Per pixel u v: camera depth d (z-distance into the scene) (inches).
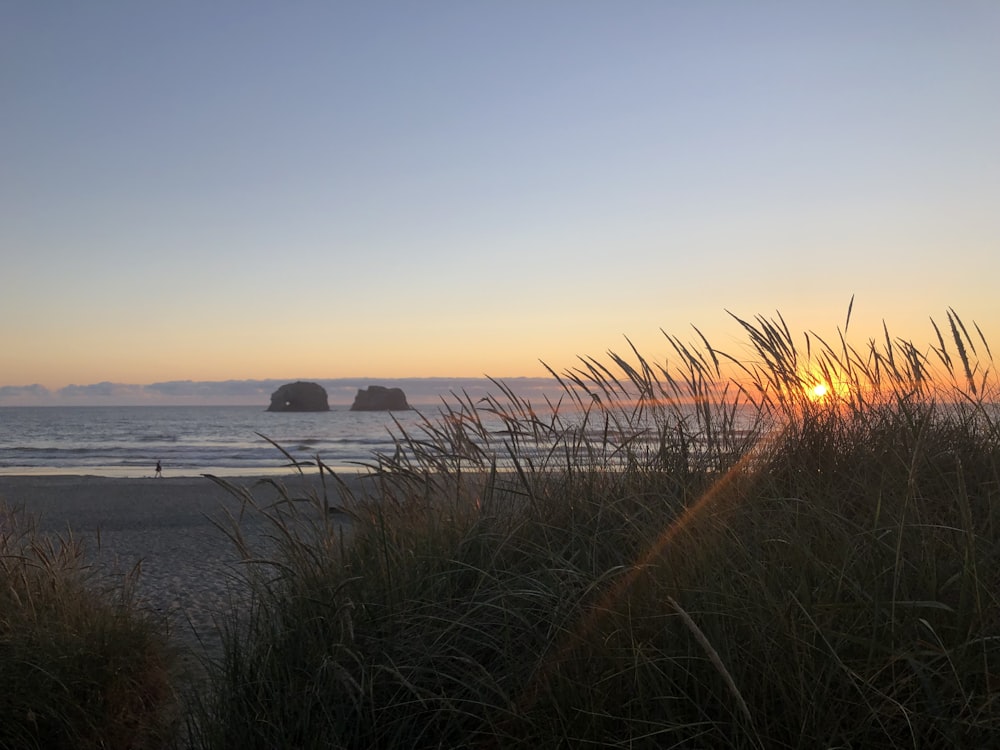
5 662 131.1
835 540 105.5
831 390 166.2
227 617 146.7
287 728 109.8
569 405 158.2
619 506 134.0
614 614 103.9
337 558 142.2
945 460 147.0
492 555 129.6
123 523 479.5
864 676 88.7
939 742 85.7
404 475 157.1
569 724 97.6
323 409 5354.3
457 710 104.5
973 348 146.4
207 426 3024.1
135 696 142.1
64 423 3316.9
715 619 97.4
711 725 93.5
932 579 94.1
